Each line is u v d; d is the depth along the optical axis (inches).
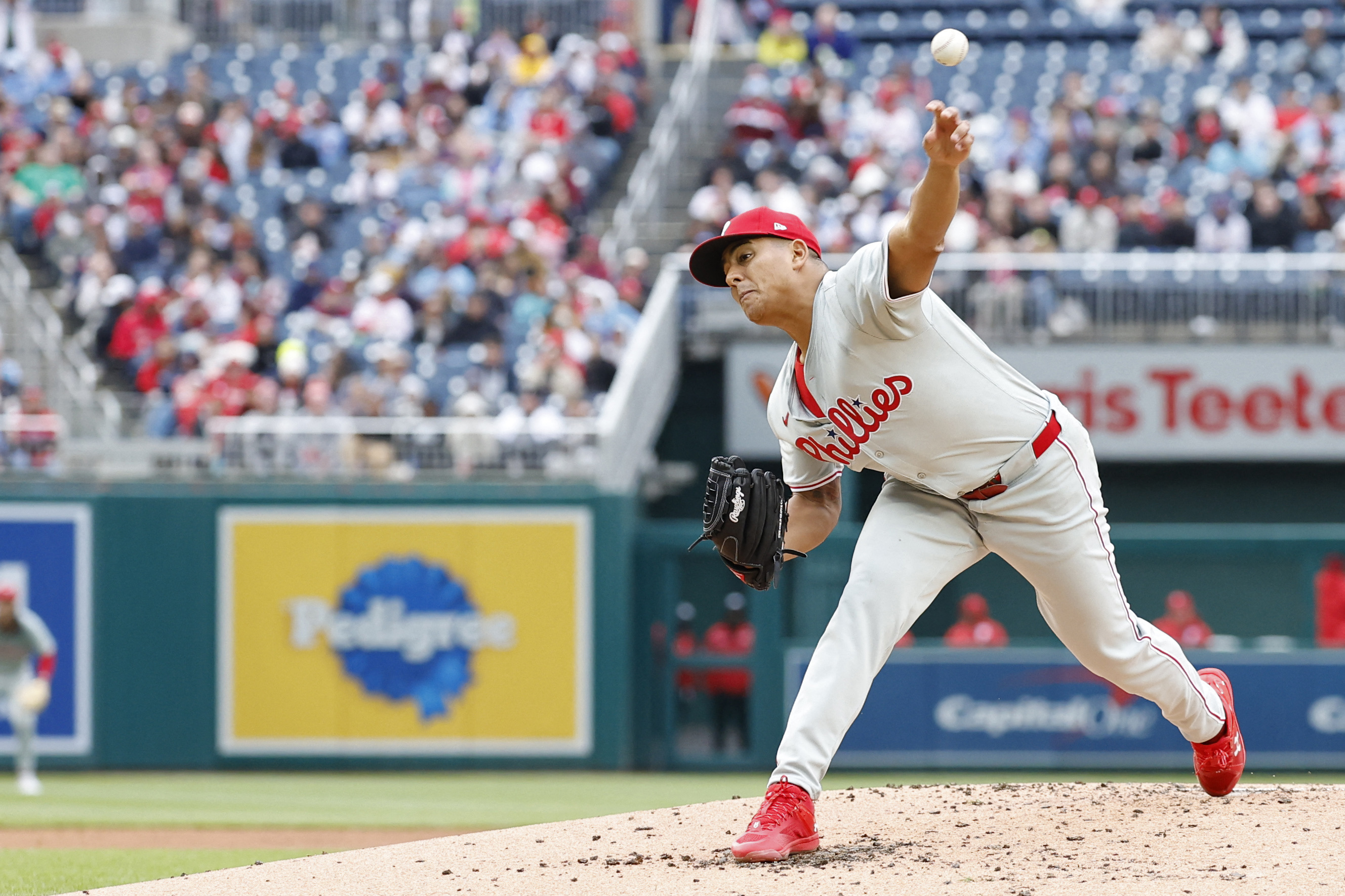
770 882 583.5
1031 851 634.2
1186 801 729.6
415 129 2640.3
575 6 3090.6
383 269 2258.9
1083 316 2041.1
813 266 617.3
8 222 2407.7
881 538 644.7
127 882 917.2
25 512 1855.3
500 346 2069.4
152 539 1868.8
